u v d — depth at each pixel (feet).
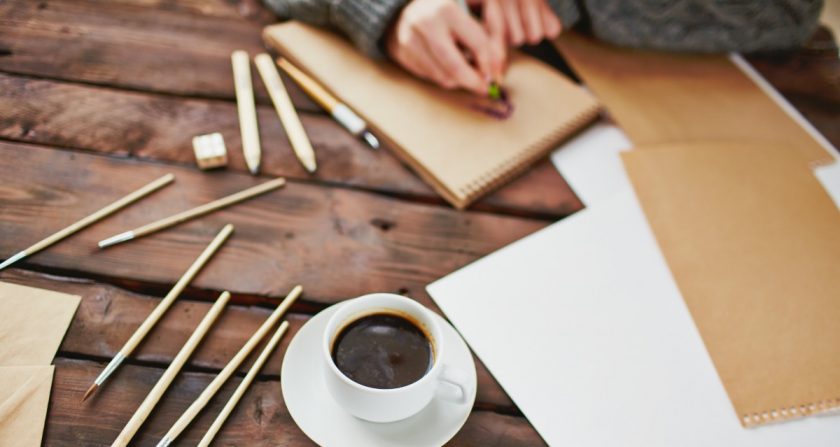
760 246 2.23
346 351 1.64
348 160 2.40
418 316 1.70
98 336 1.77
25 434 1.54
